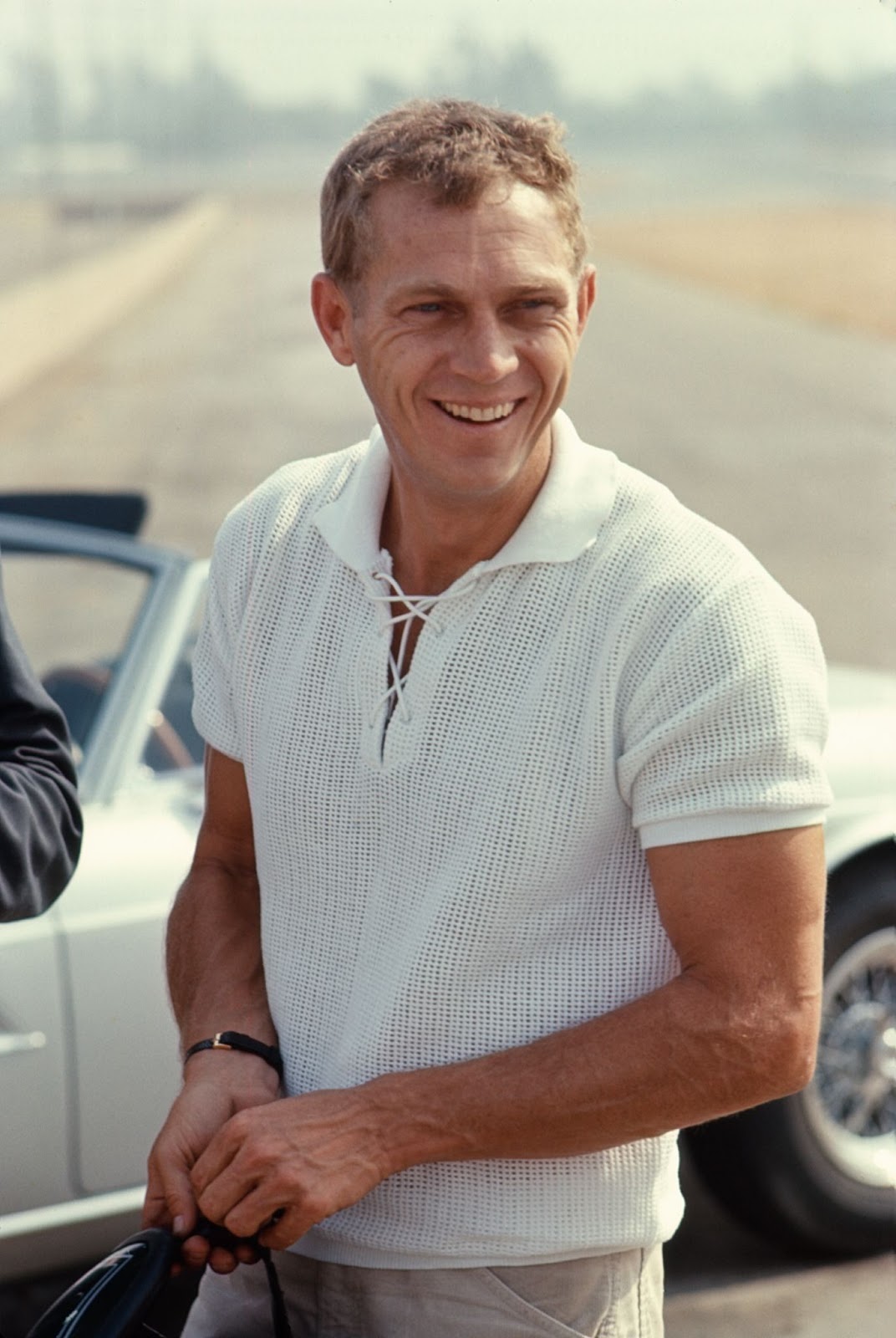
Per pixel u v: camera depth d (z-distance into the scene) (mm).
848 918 3113
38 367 24328
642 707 1438
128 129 106938
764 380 23031
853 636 8594
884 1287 3064
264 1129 1446
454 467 1438
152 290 39531
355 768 1526
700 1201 3418
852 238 63094
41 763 1620
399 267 1417
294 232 59938
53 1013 2609
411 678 1495
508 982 1484
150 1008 2688
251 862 1787
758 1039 1410
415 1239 1506
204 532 10602
